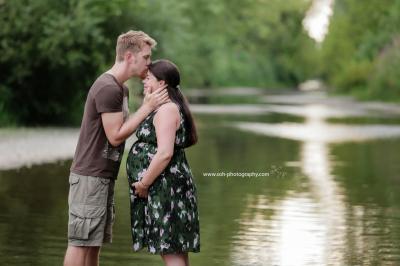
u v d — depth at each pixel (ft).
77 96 99.55
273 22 333.42
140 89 106.42
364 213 41.01
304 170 60.44
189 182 23.62
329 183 53.01
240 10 263.08
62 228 35.12
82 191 23.50
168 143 22.94
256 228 36.45
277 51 395.34
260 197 46.14
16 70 92.63
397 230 36.37
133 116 23.47
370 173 59.00
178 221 23.22
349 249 32.19
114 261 29.37
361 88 247.50
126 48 23.82
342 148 80.69
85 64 95.35
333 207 42.80
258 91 329.72
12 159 61.00
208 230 35.83
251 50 349.20
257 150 76.54
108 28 99.35
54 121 100.32
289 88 396.37
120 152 23.93
